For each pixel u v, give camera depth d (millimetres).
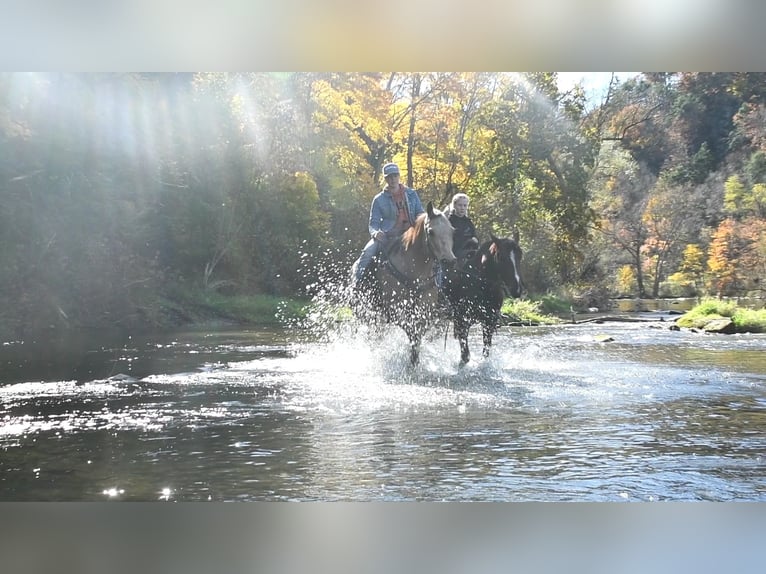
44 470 3092
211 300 14062
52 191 13094
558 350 7289
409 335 5570
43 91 13148
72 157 13148
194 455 3291
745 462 3170
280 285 15648
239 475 3018
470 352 6648
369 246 5867
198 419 4004
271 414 4125
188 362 6539
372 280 5734
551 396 4617
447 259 5246
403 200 5945
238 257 15258
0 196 12422
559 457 3246
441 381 5184
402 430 3729
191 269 14836
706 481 2926
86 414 4148
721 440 3527
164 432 3713
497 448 3395
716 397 4594
